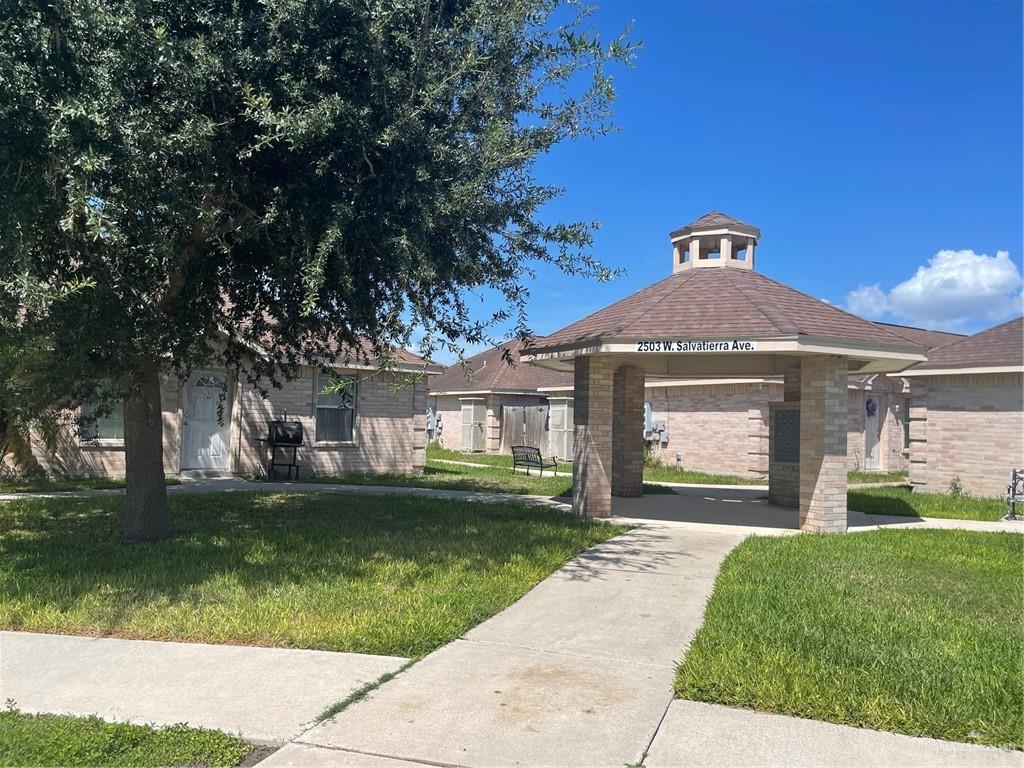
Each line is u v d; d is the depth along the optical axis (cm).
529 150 755
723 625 578
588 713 427
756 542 983
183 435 1712
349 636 548
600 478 1210
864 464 2269
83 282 605
